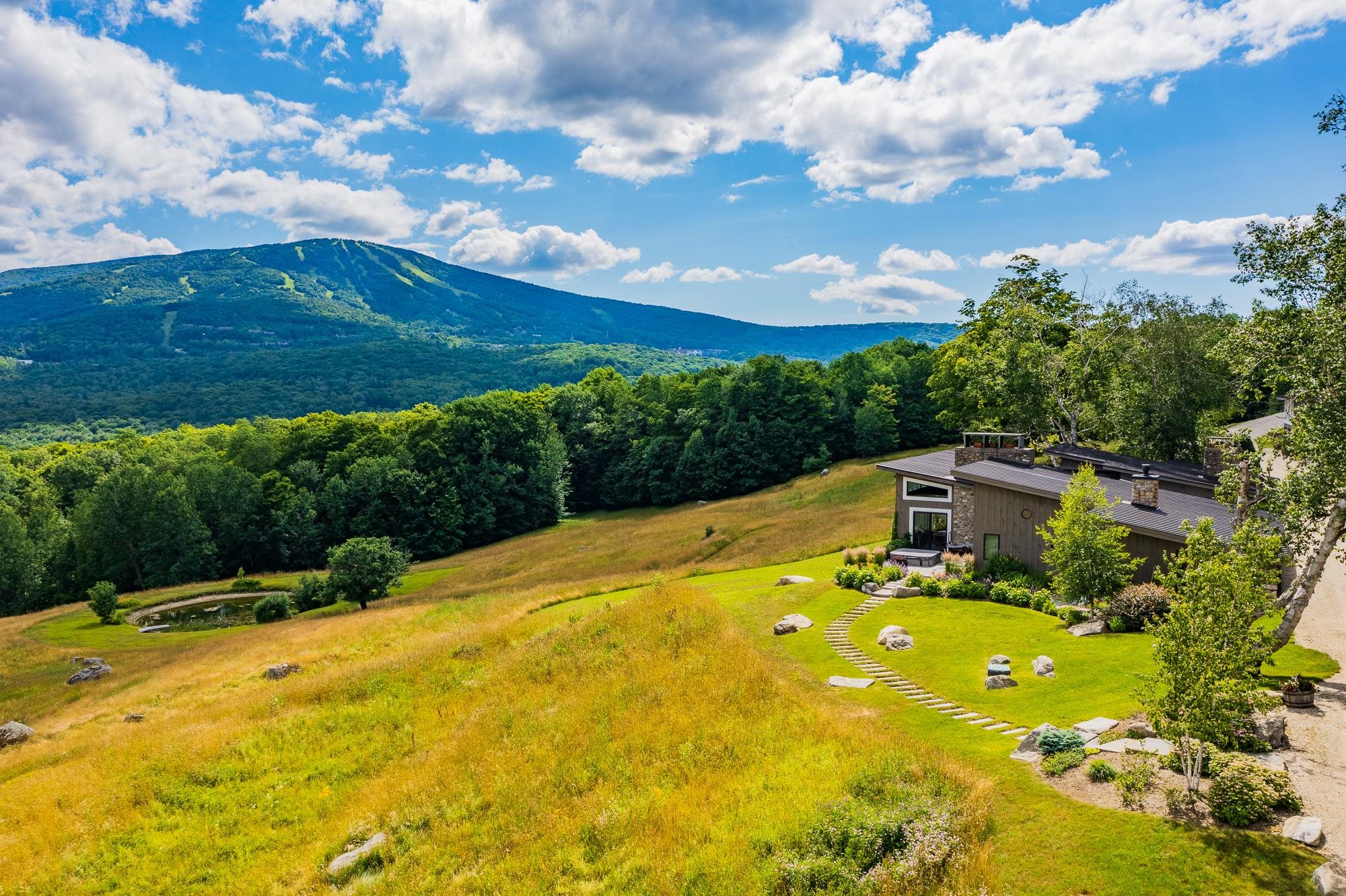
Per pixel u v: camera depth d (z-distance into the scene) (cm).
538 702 2759
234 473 9244
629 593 4262
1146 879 1360
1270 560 2044
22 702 3716
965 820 1561
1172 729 1588
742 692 2450
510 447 10100
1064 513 3025
